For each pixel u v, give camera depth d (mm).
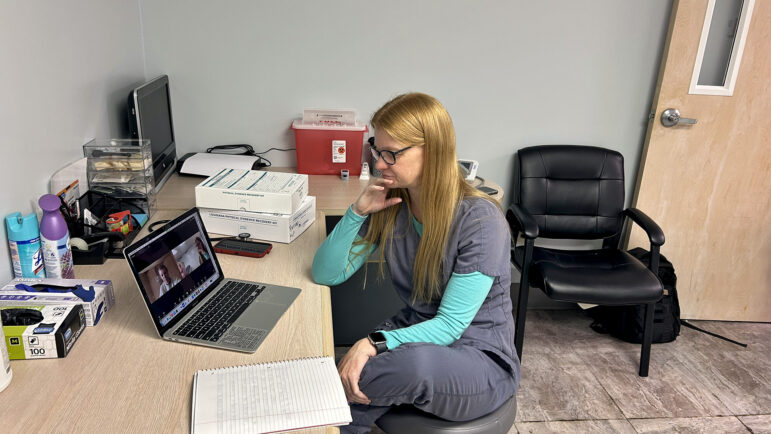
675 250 2740
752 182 2627
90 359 1100
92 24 1864
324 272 1457
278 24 2453
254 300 1364
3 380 987
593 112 2684
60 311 1145
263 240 1723
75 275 1433
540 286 2189
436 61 2559
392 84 2582
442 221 1354
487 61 2576
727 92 2502
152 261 1216
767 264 2727
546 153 2541
